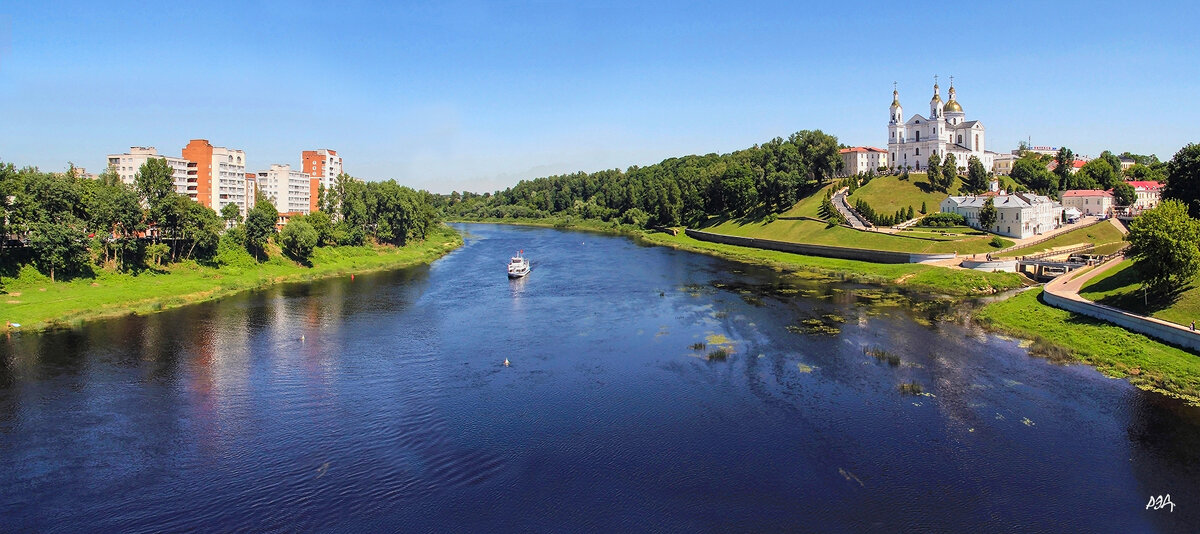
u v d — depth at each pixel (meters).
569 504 40.16
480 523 38.19
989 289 109.50
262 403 56.25
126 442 48.28
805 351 71.44
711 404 56.03
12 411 53.84
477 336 79.50
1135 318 72.62
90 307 90.06
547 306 98.31
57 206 103.38
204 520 38.38
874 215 177.25
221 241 129.75
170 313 91.50
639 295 107.44
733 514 39.03
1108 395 56.84
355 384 61.28
